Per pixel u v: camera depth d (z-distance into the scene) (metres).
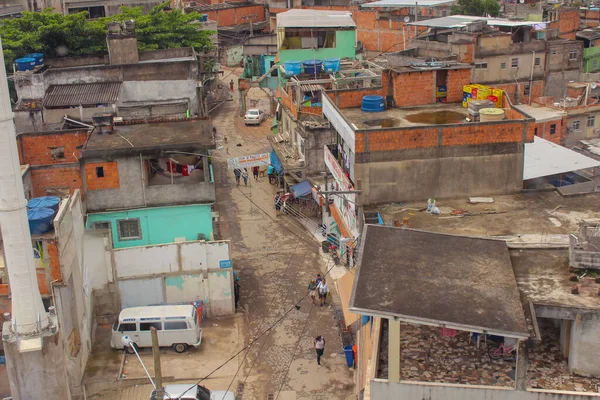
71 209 27.70
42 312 23.52
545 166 37.66
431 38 62.00
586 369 16.00
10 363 23.17
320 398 26.52
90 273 31.17
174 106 44.34
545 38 60.25
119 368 28.22
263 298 33.94
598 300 16.42
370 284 16.86
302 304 33.31
